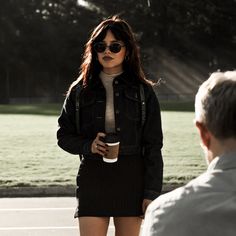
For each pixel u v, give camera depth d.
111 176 5.12
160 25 78.56
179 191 2.35
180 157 18.42
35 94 78.88
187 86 81.25
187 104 51.59
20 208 11.62
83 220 5.14
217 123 2.39
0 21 78.56
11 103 77.50
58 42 79.44
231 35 81.25
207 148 2.50
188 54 81.12
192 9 78.56
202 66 81.56
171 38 79.81
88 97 5.23
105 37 5.25
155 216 2.32
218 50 81.56
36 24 79.50
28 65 78.69
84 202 5.14
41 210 11.38
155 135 5.21
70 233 9.49
